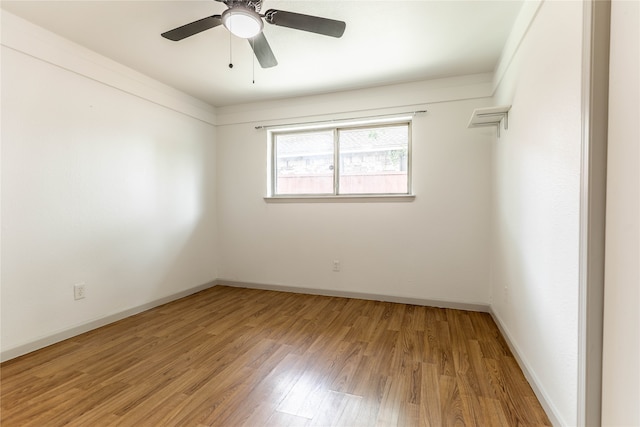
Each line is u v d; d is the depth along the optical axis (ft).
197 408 4.95
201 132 12.21
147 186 9.89
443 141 9.96
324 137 11.78
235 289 12.44
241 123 12.57
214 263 13.02
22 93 6.77
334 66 8.97
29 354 6.76
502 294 7.97
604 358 3.53
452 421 4.64
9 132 6.57
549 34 4.80
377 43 7.68
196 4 6.19
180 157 11.21
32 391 5.38
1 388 5.47
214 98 11.82
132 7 6.28
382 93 10.53
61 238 7.55
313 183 11.94
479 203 9.66
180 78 9.91
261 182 12.35
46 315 7.23
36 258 7.06
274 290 12.23
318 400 5.17
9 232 6.59
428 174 10.16
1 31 6.37
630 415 3.14
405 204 10.47
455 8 6.29
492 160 9.34
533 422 4.61
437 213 10.11
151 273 10.06
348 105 10.96
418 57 8.43
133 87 9.32
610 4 3.49
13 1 6.07
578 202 3.87
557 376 4.47
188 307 10.13
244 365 6.34
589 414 3.64
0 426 4.50
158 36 7.40
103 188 8.54
